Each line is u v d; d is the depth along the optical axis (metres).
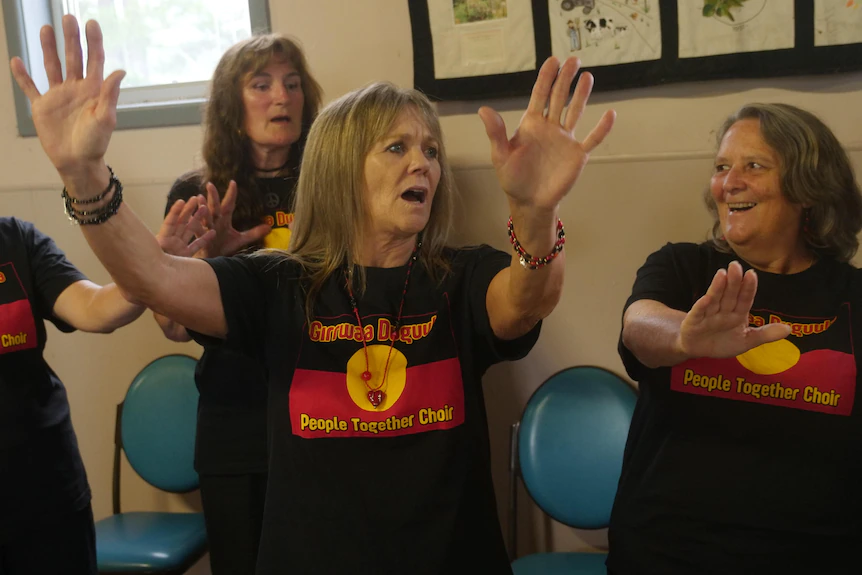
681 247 1.38
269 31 1.95
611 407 1.75
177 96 2.13
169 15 2.14
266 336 1.10
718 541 1.14
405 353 1.06
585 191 1.81
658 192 1.76
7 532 1.44
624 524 1.23
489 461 1.11
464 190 1.87
